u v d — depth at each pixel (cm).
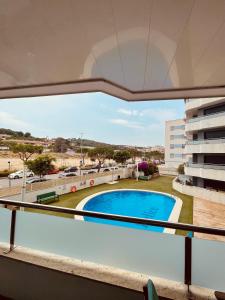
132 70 243
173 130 4603
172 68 235
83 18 154
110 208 1566
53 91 318
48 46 195
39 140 9106
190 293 155
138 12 146
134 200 1773
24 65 236
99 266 186
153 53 202
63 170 4866
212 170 1603
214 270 157
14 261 198
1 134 8094
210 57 206
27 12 149
